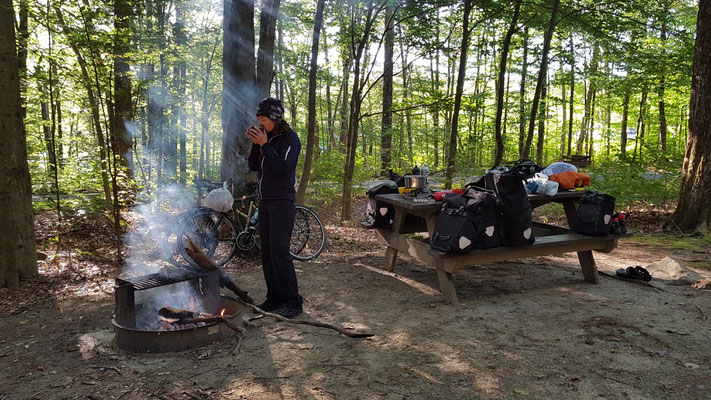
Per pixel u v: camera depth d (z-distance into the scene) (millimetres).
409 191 4695
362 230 8750
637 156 11398
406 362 2881
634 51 10570
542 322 3539
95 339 3359
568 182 4918
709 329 3354
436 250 3885
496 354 2971
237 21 5938
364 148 20281
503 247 4012
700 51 7438
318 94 23562
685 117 20875
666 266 4953
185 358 2977
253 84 6125
